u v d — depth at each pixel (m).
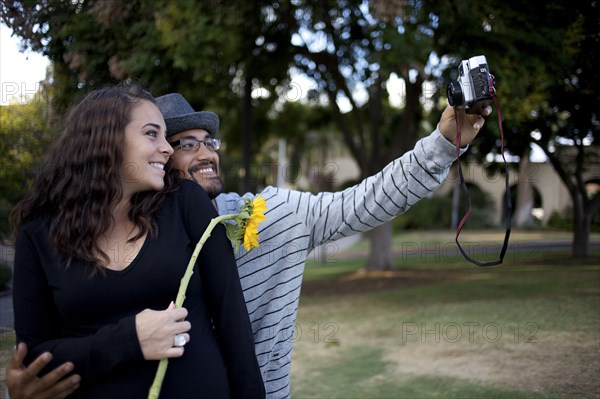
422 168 1.52
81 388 1.23
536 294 4.29
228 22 5.08
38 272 1.29
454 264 9.30
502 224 18.84
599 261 5.27
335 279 8.95
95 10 3.05
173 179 1.45
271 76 7.67
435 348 3.88
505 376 2.83
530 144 6.25
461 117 1.44
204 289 1.37
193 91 5.44
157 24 4.08
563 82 4.85
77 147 1.33
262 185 10.91
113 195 1.30
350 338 4.63
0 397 1.90
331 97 8.70
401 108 10.24
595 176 6.06
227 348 1.34
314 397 3.13
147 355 1.17
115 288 1.23
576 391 2.43
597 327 3.10
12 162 2.86
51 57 3.00
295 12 6.65
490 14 4.64
